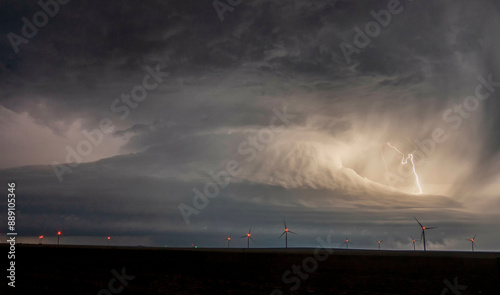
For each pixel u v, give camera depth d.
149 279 30.03
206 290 24.94
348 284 27.80
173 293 23.73
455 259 37.22
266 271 35.75
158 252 50.19
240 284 27.69
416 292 24.70
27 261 44.28
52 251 52.59
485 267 34.53
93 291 24.38
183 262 43.97
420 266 36.38
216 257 46.59
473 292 24.67
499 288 25.73
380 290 25.50
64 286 26.20
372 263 38.56
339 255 43.66
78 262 43.53
